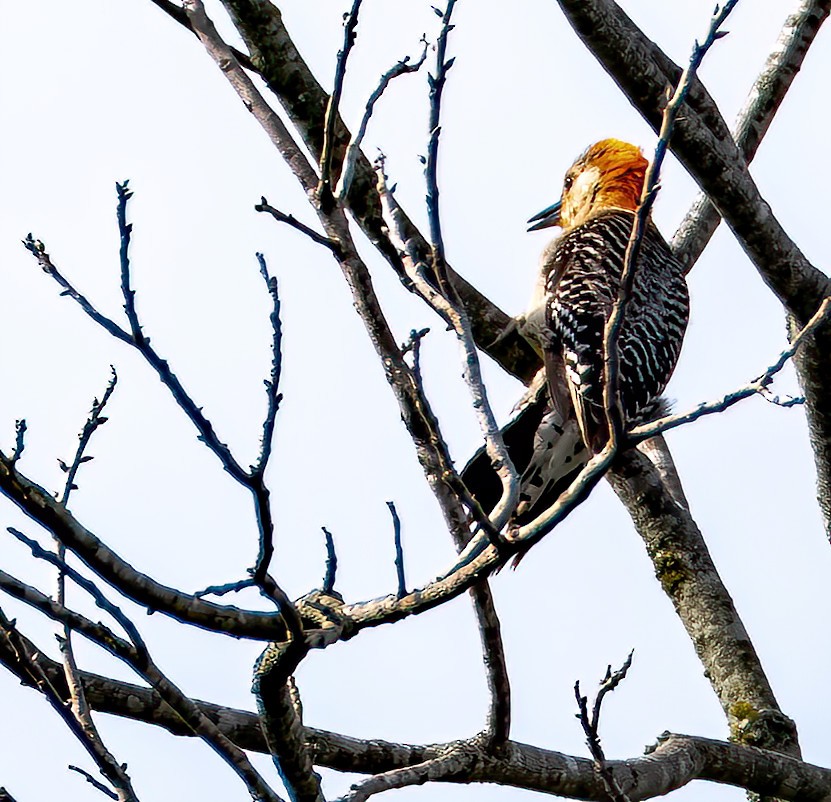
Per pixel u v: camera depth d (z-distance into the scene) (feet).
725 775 36.32
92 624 21.81
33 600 21.38
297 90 35.27
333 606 23.32
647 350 42.93
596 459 23.47
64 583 25.55
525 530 23.22
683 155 36.73
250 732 32.12
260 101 25.90
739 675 42.01
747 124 44.42
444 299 23.80
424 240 33.32
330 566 23.85
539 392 40.27
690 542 44.14
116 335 19.94
